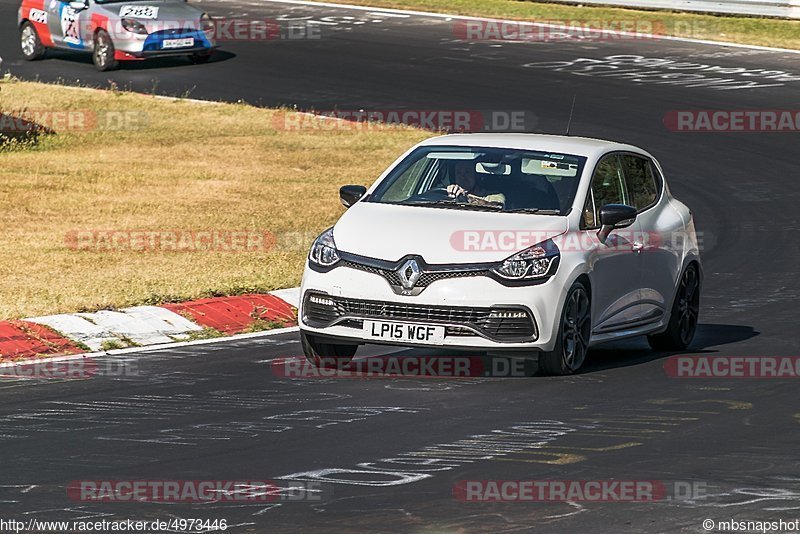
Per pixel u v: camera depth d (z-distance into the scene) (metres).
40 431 30.64
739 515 24.39
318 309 37.19
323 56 112.50
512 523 23.78
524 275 36.09
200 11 108.62
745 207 73.19
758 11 127.88
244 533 23.17
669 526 23.72
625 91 101.00
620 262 39.59
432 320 35.94
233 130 90.06
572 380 37.09
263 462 28.00
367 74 106.44
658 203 43.19
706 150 86.25
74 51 111.25
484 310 35.81
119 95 98.12
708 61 111.69
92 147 84.31
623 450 29.31
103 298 46.44
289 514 24.25
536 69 108.19
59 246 58.56
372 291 36.22
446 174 39.94
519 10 133.25
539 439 30.25
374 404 33.66
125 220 65.56
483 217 37.88
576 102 97.69
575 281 37.28
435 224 37.41
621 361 40.69
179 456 28.47
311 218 68.38
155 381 36.28
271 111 94.88
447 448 29.34
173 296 47.09
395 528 23.44
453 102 97.75
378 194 39.91
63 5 107.56
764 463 28.27
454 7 135.38
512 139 41.53
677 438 30.52
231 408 33.09
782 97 100.06
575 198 38.88
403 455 28.67
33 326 41.84
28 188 72.06
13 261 54.69
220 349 41.00
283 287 50.66
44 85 100.50
